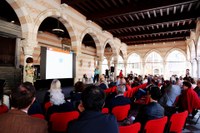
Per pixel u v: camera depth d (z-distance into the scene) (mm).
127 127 2061
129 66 19938
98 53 12312
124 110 3840
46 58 8070
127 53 19828
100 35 12164
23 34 6312
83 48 18531
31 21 6414
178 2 7441
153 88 2934
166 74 18125
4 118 1297
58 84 3441
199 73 10898
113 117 1526
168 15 9844
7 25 6762
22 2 6055
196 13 9078
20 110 1358
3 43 6723
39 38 12281
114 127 1455
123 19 10812
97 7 8961
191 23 11492
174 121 2871
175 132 3020
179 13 9555
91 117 1424
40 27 11445
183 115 2959
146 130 2422
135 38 16219
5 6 7867
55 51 8617
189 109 5074
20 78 6961
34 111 2975
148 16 9867
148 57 19188
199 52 10906
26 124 1297
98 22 11453
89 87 1565
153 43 18297
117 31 13695
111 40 14258
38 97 6773
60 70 8961
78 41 9422
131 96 6910
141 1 8234
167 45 17953
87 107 1479
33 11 6520
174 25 12031
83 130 1371
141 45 19141
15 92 1382
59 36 14273
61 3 7953
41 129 1350
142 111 2805
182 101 5242
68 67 9531
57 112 2943
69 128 1429
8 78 6566
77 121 1428
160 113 2758
